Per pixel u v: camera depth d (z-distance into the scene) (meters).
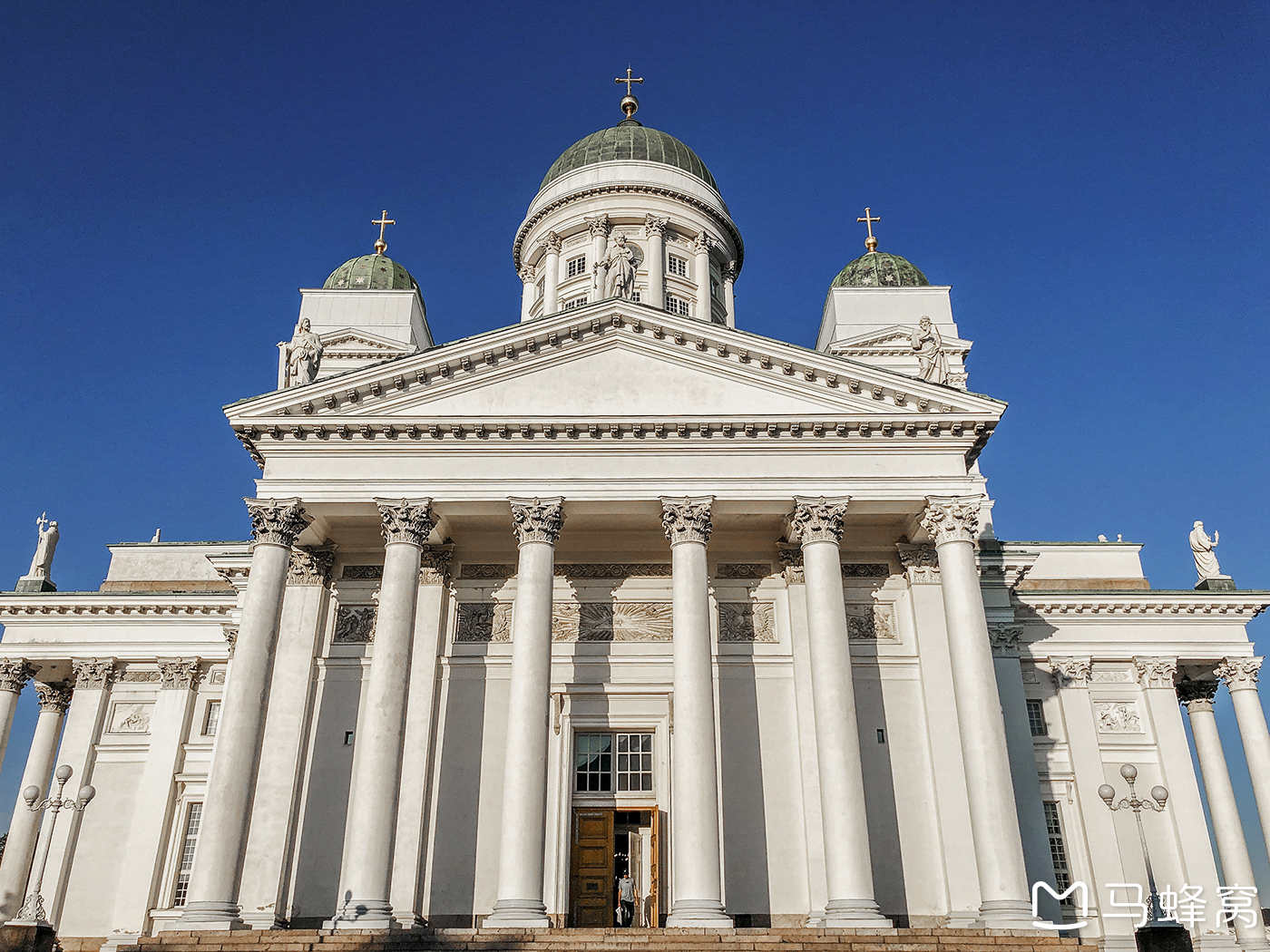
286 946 25.05
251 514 31.38
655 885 31.89
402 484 31.84
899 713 33.28
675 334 33.59
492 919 27.02
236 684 29.34
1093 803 42.41
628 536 35.56
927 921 30.48
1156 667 45.28
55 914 43.12
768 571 35.66
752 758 32.94
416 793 31.38
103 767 46.09
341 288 55.03
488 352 33.00
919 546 34.97
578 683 34.00
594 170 57.44
